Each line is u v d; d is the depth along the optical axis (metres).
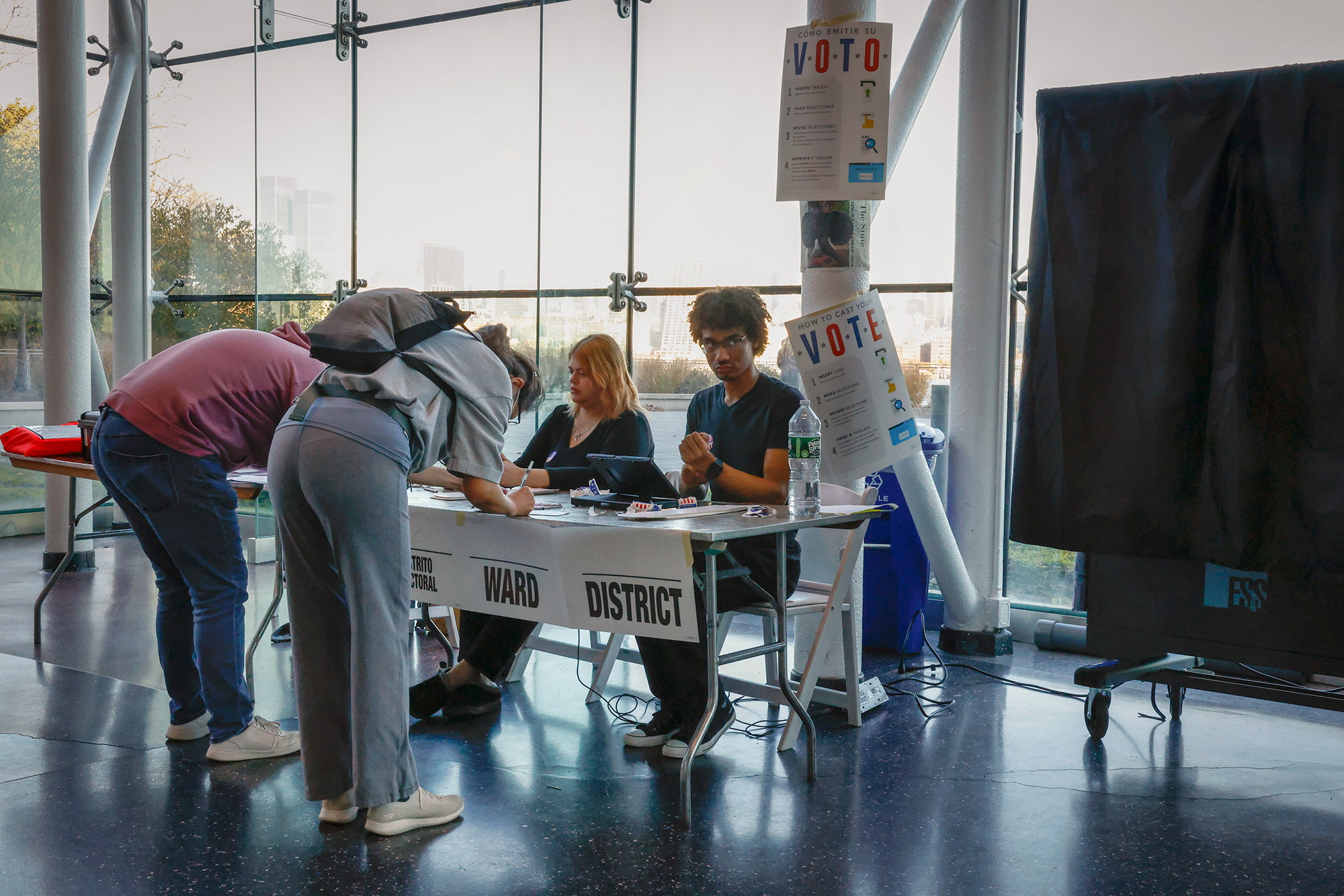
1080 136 2.99
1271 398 2.71
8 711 3.20
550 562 2.64
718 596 2.78
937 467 4.27
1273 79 2.70
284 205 6.40
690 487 2.91
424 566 2.99
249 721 2.81
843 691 3.43
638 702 3.41
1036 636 4.23
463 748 2.91
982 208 4.04
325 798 2.32
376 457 2.13
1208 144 2.79
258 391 2.65
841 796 2.58
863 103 3.22
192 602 2.86
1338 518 2.62
